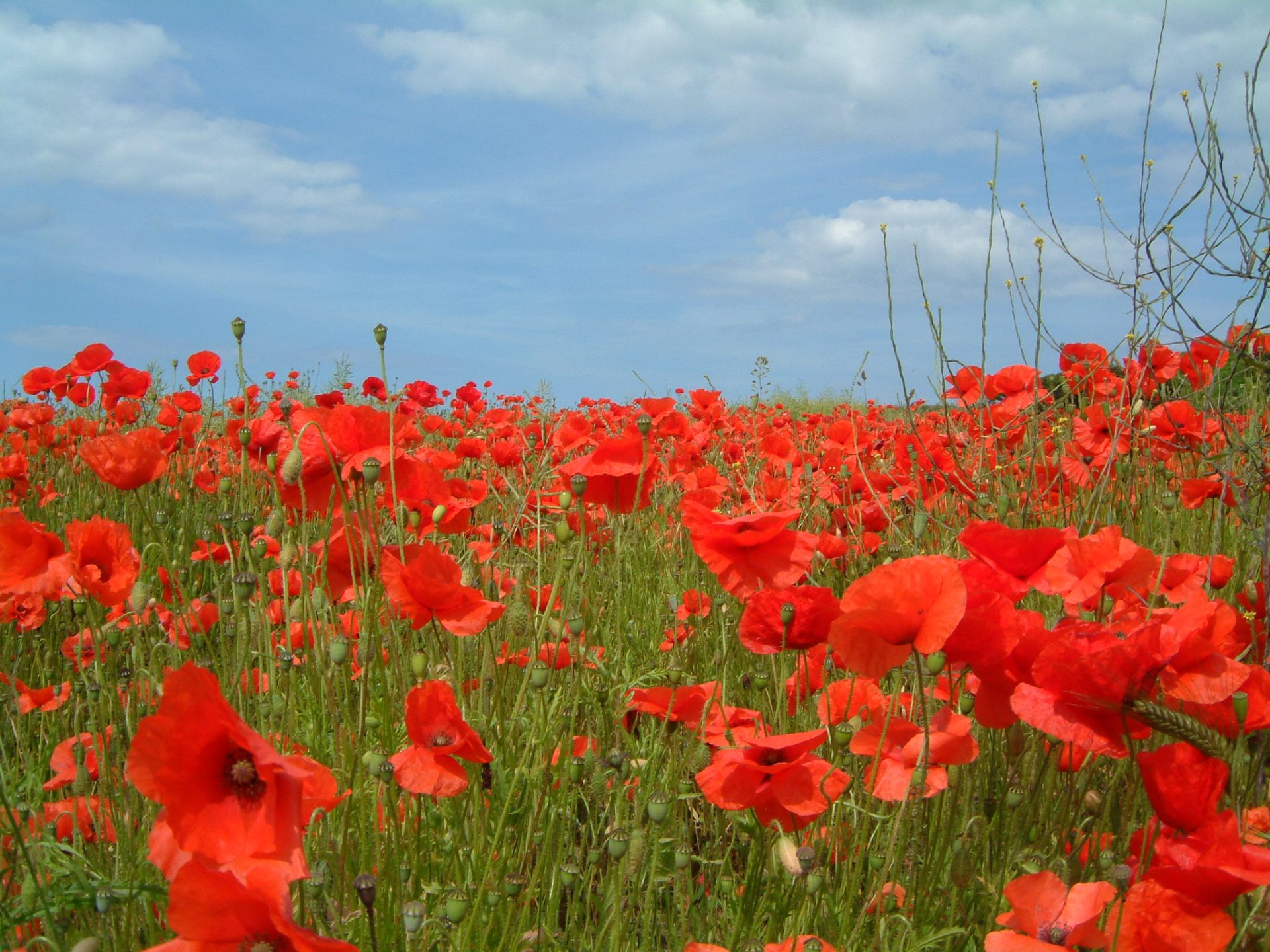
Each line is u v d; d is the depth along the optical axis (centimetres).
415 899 69
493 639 91
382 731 78
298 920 65
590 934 75
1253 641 83
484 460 192
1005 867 74
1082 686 63
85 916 69
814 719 90
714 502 122
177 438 176
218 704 52
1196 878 57
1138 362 145
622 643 103
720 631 111
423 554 79
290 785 53
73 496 189
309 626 86
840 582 133
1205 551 131
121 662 102
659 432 167
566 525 88
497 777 78
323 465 89
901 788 69
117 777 79
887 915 70
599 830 83
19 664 109
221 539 135
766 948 65
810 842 72
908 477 158
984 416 154
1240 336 119
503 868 73
